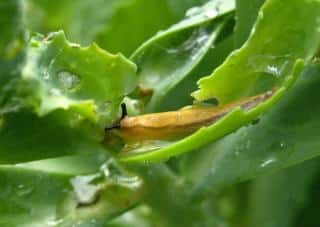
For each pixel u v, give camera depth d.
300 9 0.28
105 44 0.36
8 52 0.25
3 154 0.27
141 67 0.31
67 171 0.31
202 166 0.33
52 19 0.41
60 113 0.27
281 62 0.28
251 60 0.28
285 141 0.30
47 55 0.27
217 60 0.33
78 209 0.31
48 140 0.27
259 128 0.31
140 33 0.36
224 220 0.38
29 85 0.26
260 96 0.28
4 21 0.25
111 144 0.28
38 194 0.31
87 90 0.28
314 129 0.30
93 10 0.40
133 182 0.32
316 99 0.30
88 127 0.28
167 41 0.31
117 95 0.28
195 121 0.28
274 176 0.38
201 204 0.34
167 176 0.33
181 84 0.33
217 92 0.28
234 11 0.31
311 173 0.38
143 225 0.39
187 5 0.35
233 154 0.31
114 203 0.31
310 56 0.28
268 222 0.39
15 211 0.31
